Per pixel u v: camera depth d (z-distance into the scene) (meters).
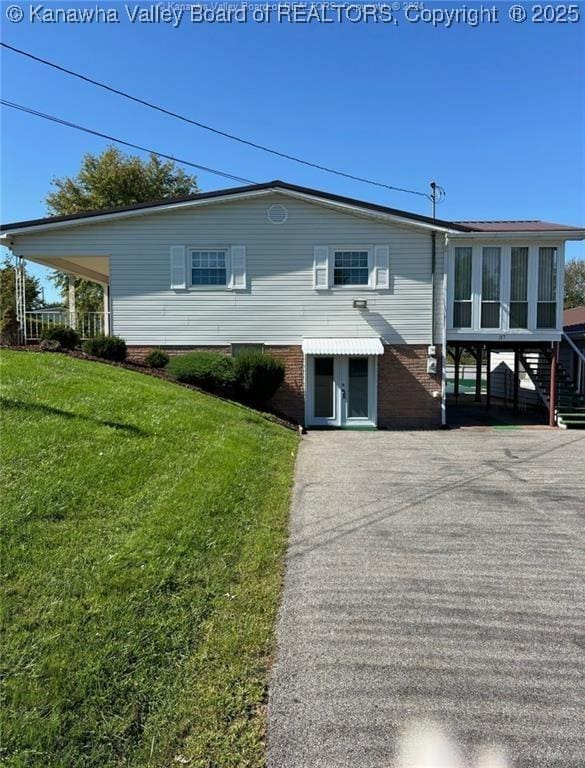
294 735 2.99
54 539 4.77
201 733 2.96
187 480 7.00
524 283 17.22
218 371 15.06
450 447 13.01
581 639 4.06
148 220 17.03
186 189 36.78
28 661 3.28
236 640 3.85
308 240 17.05
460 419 19.83
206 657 3.63
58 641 3.49
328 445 13.18
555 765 2.80
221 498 6.71
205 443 8.95
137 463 7.08
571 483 9.09
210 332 17.19
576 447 13.09
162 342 17.16
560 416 17.27
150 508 5.88
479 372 27.55
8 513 4.98
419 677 3.55
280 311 17.16
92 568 4.42
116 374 12.43
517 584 5.02
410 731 3.04
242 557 5.31
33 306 33.81
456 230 16.62
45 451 6.68
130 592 4.18
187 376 14.80
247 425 12.09
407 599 4.67
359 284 17.17
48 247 17.02
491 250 17.16
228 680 3.41
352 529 6.50
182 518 5.77
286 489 7.95
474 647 3.92
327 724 3.08
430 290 17.08
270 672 3.56
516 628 4.21
